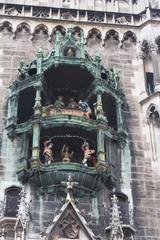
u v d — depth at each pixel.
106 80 33.88
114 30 37.75
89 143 32.19
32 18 37.44
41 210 28.94
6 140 31.58
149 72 36.34
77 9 38.31
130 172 31.31
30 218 28.48
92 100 33.81
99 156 30.27
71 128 31.36
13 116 31.89
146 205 30.11
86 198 29.77
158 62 35.72
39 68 33.19
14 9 37.94
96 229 28.59
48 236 26.62
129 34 37.81
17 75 34.59
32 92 33.28
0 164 30.58
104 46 37.06
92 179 29.88
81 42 34.53
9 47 36.06
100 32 37.53
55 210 28.44
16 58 35.59
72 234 27.02
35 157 29.64
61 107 32.06
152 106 33.91
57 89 34.56
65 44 34.19
